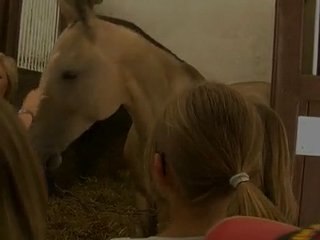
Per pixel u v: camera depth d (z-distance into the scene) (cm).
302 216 180
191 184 89
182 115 91
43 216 74
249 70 196
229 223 76
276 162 123
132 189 188
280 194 121
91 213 189
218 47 196
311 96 179
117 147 190
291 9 178
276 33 179
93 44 187
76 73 185
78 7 186
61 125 186
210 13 196
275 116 127
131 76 189
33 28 189
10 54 190
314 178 180
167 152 91
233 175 89
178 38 194
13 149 71
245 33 196
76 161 189
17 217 70
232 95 94
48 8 188
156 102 189
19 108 187
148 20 193
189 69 194
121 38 189
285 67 179
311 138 179
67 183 188
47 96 186
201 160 89
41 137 185
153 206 185
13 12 191
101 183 190
